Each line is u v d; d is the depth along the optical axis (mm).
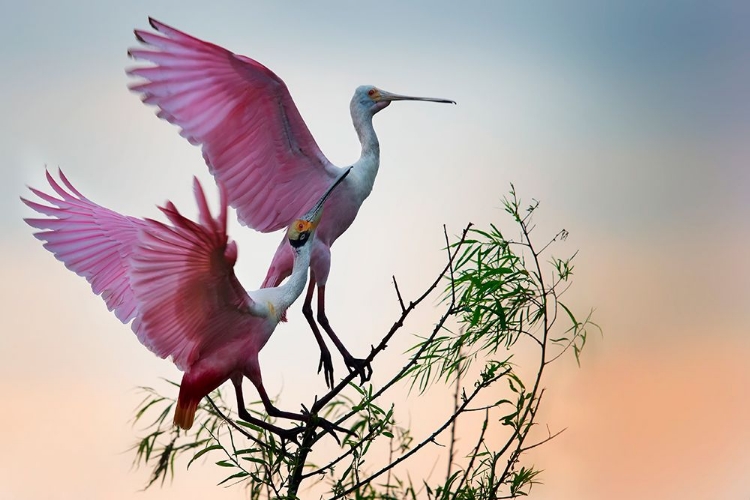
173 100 12750
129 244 12156
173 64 12625
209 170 13258
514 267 12172
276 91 13219
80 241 12172
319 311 14297
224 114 13055
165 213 9898
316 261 14195
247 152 13453
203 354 11484
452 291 11461
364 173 14695
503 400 11688
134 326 11070
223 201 10016
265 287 13539
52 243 12133
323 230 14258
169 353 11195
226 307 11133
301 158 13914
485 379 11664
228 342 11531
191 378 11477
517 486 11844
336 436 11609
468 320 12055
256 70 12961
